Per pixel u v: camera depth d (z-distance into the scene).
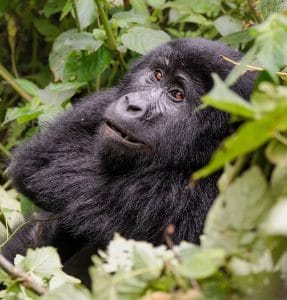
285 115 3.46
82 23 8.45
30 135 8.64
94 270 3.84
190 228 6.80
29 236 7.80
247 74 6.82
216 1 9.38
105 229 7.03
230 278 3.83
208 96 3.52
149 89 7.07
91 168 7.22
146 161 6.94
